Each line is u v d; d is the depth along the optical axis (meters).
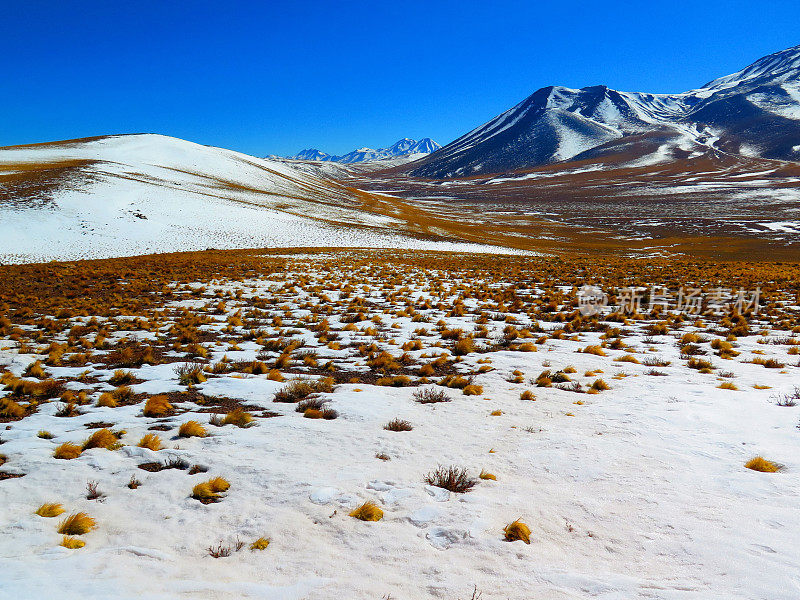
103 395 8.05
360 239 62.78
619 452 5.78
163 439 6.43
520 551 3.84
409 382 9.73
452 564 3.70
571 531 4.12
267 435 6.59
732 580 3.41
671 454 5.68
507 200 154.38
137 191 63.53
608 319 16.91
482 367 10.80
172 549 3.89
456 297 22.30
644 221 101.00
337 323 16.52
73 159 89.25
